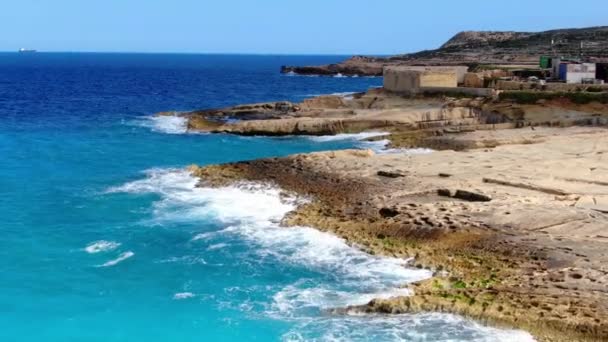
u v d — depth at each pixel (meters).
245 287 26.38
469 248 28.42
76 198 40.00
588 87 66.56
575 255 26.56
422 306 23.05
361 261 28.58
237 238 32.22
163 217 35.94
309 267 28.25
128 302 25.11
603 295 22.52
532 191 36.19
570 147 49.03
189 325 23.22
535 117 62.72
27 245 31.30
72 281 27.06
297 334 22.17
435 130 61.44
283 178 42.94
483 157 46.28
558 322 20.91
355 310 23.55
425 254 28.36
